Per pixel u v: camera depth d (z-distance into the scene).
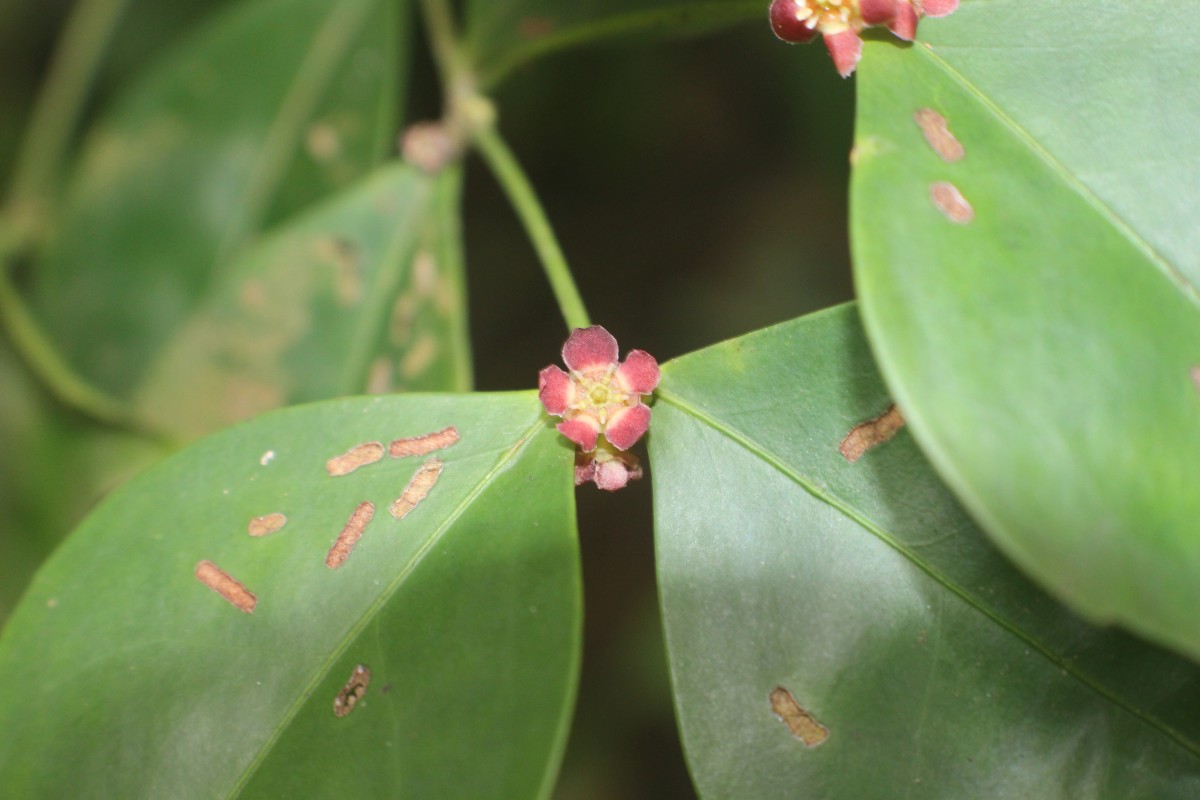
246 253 0.25
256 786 0.19
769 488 0.19
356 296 0.25
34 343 0.25
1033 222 0.18
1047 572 0.17
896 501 0.19
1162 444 0.17
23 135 0.35
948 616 0.19
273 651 0.19
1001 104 0.18
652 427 0.19
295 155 0.27
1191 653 0.16
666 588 0.19
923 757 0.18
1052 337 0.17
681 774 0.38
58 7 0.36
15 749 0.19
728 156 0.41
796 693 0.19
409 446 0.19
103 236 0.27
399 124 0.35
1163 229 0.18
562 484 0.19
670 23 0.23
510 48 0.25
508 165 0.24
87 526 0.20
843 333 0.19
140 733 0.19
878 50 0.19
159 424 0.25
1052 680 0.19
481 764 0.18
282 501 0.19
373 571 0.19
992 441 0.17
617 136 0.40
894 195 0.18
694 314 0.41
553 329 0.42
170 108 0.27
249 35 0.27
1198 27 0.19
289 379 0.25
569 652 0.18
